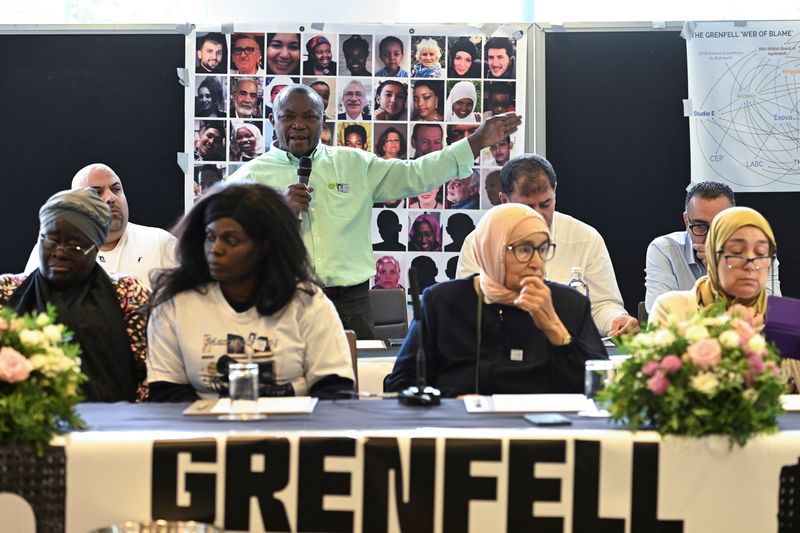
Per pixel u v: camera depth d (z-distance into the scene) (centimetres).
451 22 585
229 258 318
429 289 372
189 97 559
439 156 538
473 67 561
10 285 374
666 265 524
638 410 258
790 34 559
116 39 558
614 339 274
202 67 559
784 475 251
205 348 325
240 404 274
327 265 516
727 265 351
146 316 345
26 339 260
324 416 277
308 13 574
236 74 559
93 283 367
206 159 561
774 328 342
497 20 600
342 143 561
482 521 248
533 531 248
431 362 362
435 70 561
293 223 329
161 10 590
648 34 562
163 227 564
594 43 562
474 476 248
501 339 357
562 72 564
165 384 331
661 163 566
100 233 367
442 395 343
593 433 252
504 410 283
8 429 245
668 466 249
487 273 360
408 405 295
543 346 354
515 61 562
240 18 573
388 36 559
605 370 282
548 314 344
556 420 265
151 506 246
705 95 561
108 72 559
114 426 262
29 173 560
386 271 569
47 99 559
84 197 365
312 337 333
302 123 513
